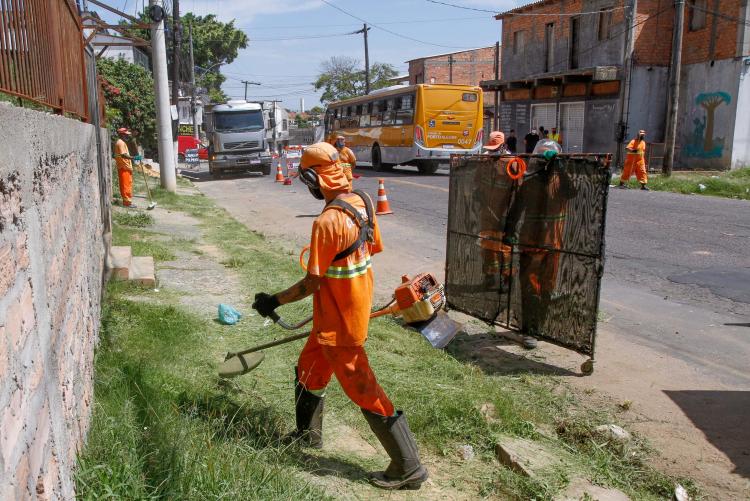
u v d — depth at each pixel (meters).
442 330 3.70
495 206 5.98
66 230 3.17
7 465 1.59
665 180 19.47
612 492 3.48
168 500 2.75
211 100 56.72
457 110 23.78
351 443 3.88
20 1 2.98
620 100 26.50
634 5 25.50
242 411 3.96
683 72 26.52
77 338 3.19
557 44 30.41
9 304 1.75
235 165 27.70
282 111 52.38
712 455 4.02
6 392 1.64
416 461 3.40
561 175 5.32
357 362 3.30
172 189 18.69
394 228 12.34
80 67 5.89
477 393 4.62
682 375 5.30
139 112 27.97
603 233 5.04
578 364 5.60
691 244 10.12
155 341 5.02
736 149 24.62
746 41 23.94
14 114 1.96
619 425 4.44
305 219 14.25
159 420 3.40
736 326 6.41
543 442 4.11
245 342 5.39
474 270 6.32
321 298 3.28
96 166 6.61
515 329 5.93
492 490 3.47
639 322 6.62
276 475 3.10
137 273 7.31
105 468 2.75
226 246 10.31
